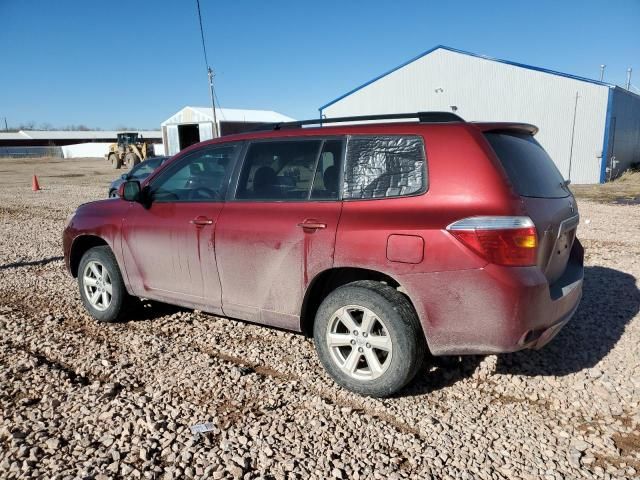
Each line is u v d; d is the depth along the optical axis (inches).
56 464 111.6
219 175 172.1
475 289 122.3
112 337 187.0
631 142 1172.5
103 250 202.2
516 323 121.9
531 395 141.9
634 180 960.9
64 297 238.8
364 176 141.7
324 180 148.0
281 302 153.0
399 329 131.4
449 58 1087.6
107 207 203.0
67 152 3058.6
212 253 165.6
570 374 153.0
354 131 147.1
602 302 215.2
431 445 119.3
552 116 987.9
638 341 175.8
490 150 129.7
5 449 117.0
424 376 152.1
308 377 152.8
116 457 114.0
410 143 137.2
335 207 142.8
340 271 147.6
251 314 161.6
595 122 944.3
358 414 131.6
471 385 147.3
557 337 179.3
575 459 114.0
